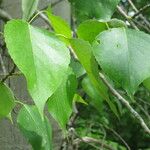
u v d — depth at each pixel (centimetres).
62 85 32
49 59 26
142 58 29
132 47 30
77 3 36
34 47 26
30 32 26
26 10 32
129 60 29
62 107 33
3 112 35
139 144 151
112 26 35
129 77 29
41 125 40
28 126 39
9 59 49
